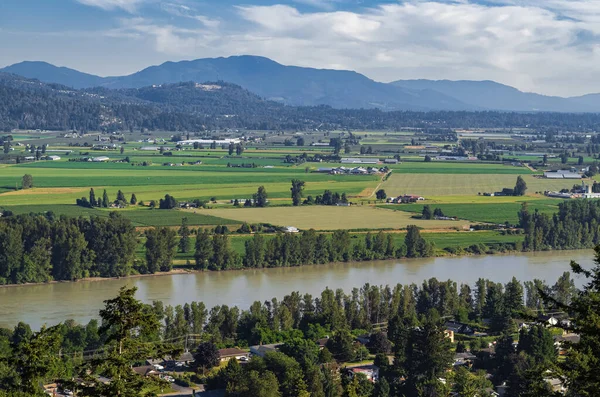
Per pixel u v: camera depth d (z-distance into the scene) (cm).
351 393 17175
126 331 9769
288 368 19488
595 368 9231
